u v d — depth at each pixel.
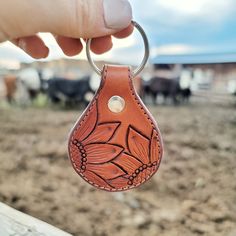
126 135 0.14
